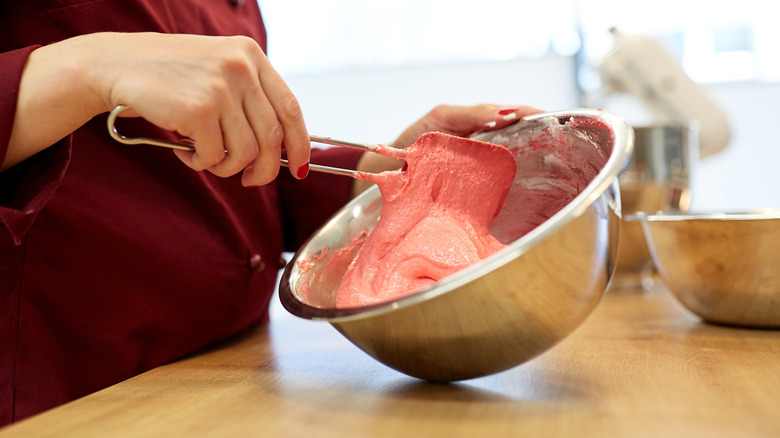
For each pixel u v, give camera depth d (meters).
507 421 0.52
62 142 0.65
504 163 0.80
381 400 0.59
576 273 0.57
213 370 0.75
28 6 0.80
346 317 0.56
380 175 0.79
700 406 0.54
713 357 0.72
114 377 0.79
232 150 0.64
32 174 0.65
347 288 0.76
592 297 0.61
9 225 0.59
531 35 2.81
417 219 0.79
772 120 2.73
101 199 0.80
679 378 0.63
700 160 1.94
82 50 0.63
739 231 0.84
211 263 0.89
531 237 0.52
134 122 0.84
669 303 1.20
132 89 0.60
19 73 0.62
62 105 0.62
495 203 0.82
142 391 0.65
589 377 0.65
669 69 1.86
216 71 0.61
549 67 2.81
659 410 0.53
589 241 0.57
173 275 0.84
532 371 0.68
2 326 0.74
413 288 0.74
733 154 2.77
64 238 0.77
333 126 2.95
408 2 2.85
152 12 0.88
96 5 0.84
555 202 0.86
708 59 2.76
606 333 0.89
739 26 2.71
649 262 1.49
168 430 0.51
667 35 2.76
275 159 0.67
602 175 0.57
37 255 0.75
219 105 0.61
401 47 2.88
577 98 2.79
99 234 0.79
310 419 0.54
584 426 0.50
